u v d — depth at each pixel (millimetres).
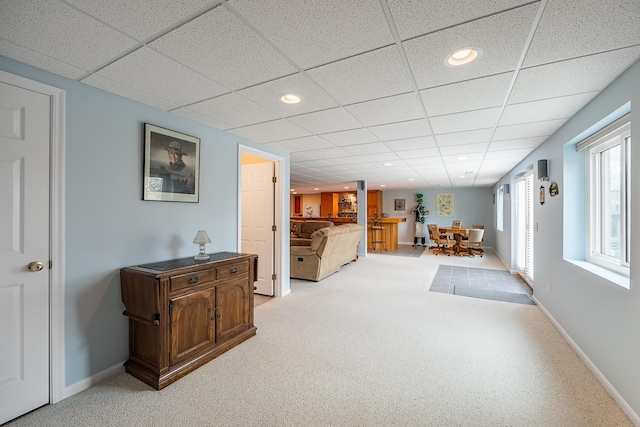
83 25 1362
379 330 3062
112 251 2168
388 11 1259
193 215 2807
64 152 1902
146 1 1198
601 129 2332
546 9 1235
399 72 1827
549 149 3350
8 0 1177
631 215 1767
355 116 2656
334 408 1840
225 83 1983
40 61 1700
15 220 1721
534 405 1866
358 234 6930
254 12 1270
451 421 1724
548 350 2613
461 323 3254
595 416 1764
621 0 1170
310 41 1494
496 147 3885
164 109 2480
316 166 5516
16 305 1731
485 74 1846
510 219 6086
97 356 2088
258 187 4387
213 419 1736
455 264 6961
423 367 2328
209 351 2422
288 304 3920
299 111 2529
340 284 5043
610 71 1800
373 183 8766
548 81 1938
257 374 2223
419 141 3562
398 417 1760
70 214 1938
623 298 1845
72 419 1725
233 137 3289
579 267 2514
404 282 5184
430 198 11016
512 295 4352
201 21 1336
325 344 2732
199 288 2346
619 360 1879
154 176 2426
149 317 2057
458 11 1254
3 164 1672
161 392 1990
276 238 4254
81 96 1984
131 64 1736
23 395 1748
